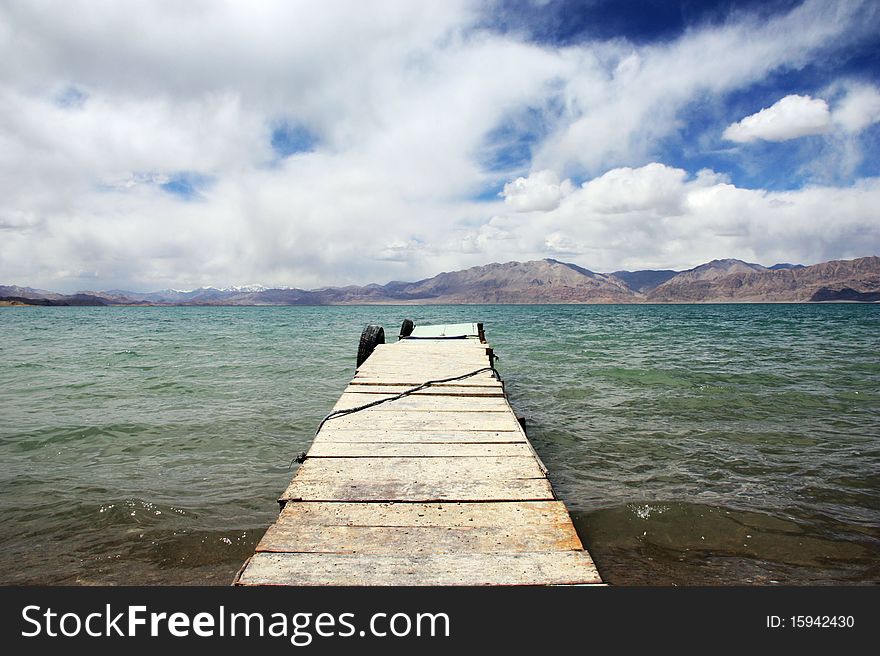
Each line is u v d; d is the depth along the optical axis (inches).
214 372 696.4
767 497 260.1
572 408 466.3
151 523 229.6
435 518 163.9
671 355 874.8
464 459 215.5
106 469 306.5
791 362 764.0
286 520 161.8
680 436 373.1
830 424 403.5
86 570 191.6
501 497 178.7
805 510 243.6
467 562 139.6
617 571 190.7
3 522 230.2
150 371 702.5
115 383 601.0
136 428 398.9
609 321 2529.5
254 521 232.5
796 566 194.9
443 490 183.9
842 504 251.1
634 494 265.0
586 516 235.5
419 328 792.9
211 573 189.6
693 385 572.1
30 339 1305.4
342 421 273.6
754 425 401.4
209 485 280.4
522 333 1520.7
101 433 384.5
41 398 513.0
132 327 2000.5
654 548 208.1
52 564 195.6
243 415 445.4
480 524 160.4
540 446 351.9
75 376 652.1
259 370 718.5
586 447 348.8
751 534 219.1
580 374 661.3
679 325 2033.7
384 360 478.3
